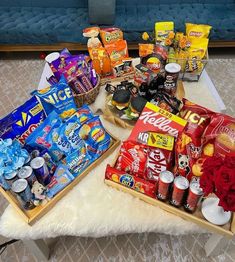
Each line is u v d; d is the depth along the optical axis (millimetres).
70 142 971
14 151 864
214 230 855
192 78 1384
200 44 1345
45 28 2010
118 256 1213
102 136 1006
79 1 2215
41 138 943
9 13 2150
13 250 1234
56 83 1137
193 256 1210
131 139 974
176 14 2135
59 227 882
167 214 901
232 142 890
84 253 1221
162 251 1227
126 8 2223
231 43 2195
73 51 2305
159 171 932
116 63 1357
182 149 916
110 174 942
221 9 2188
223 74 2141
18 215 883
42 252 1128
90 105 1264
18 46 2168
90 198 935
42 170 889
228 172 686
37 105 1021
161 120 973
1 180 862
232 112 1854
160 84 1195
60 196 921
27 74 2160
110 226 894
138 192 918
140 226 896
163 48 1287
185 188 801
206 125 938
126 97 1132
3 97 1973
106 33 1380
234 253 1214
